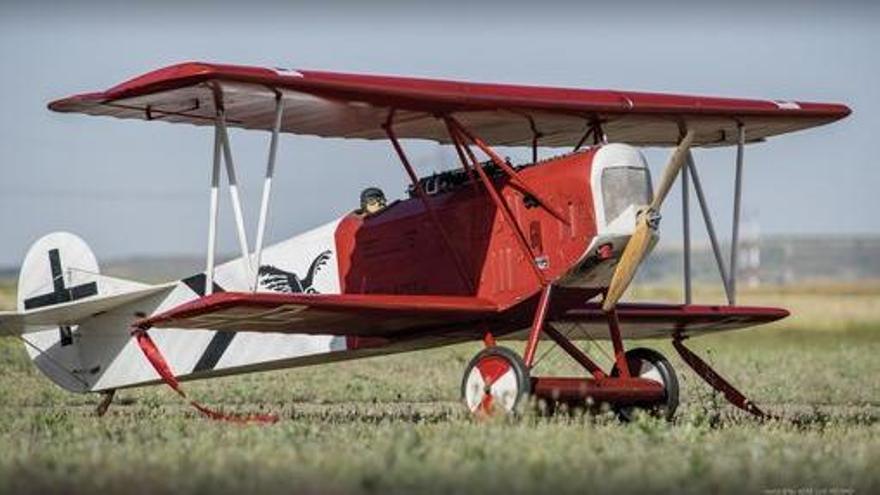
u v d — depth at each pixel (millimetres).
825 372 74000
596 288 43500
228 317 41688
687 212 49156
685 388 63781
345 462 29641
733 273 48688
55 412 50062
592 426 38094
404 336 46938
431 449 31406
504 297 44062
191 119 44375
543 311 42750
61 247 55531
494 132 47125
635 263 42250
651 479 28141
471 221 45094
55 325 54594
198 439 34812
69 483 27359
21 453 32656
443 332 45844
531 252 43312
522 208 43812
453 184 46281
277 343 51281
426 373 71312
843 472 29688
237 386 63562
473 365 42031
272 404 56688
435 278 46250
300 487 26750
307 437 35438
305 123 44812
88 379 54906
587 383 42125
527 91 42844
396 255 47469
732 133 49094
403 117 44156
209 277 41562
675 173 43750
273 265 51156
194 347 53000
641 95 44594
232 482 27172
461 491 26234
